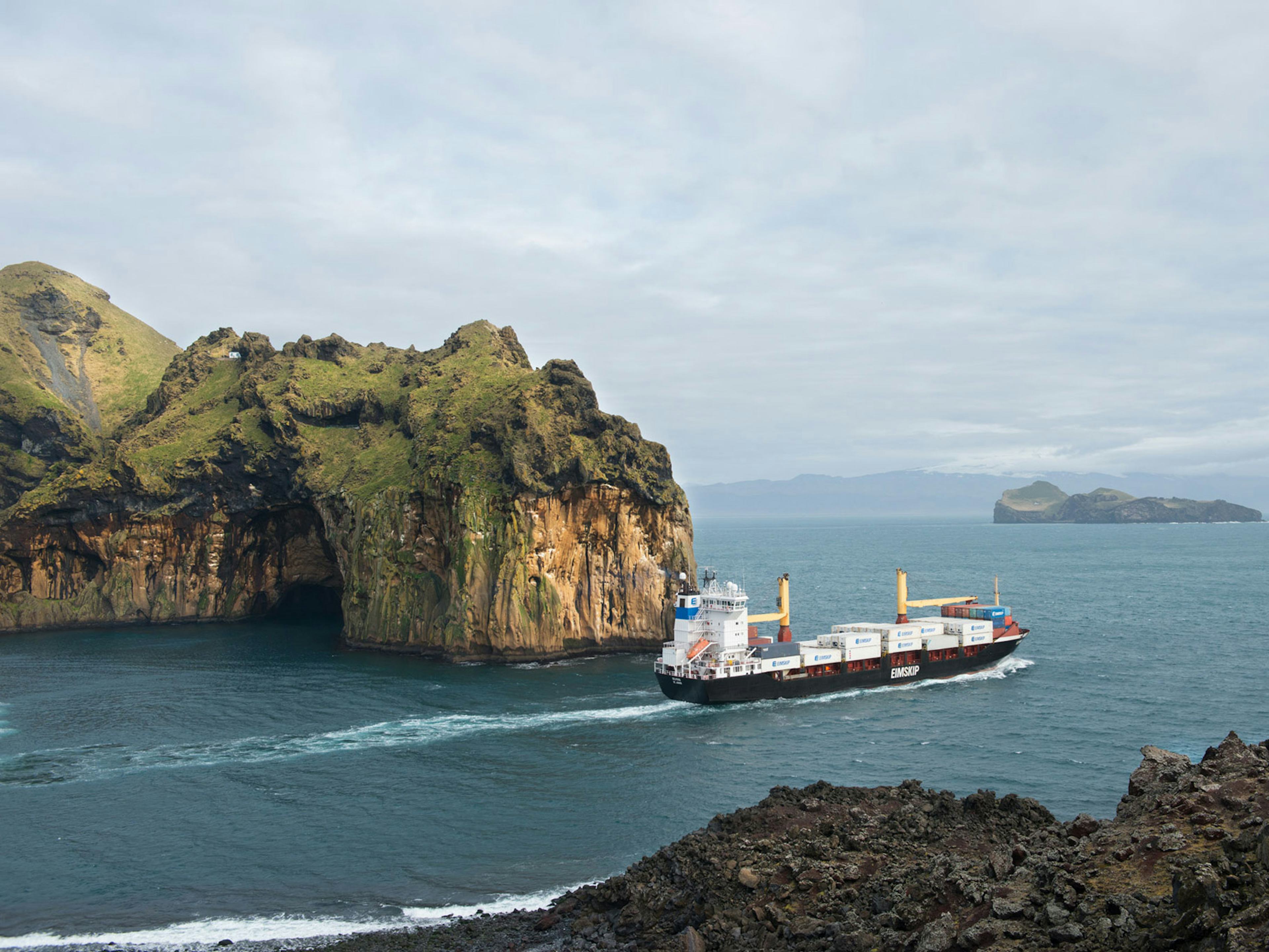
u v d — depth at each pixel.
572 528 173.12
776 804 59.66
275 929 60.06
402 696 131.75
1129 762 92.81
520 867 69.62
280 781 92.12
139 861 72.12
